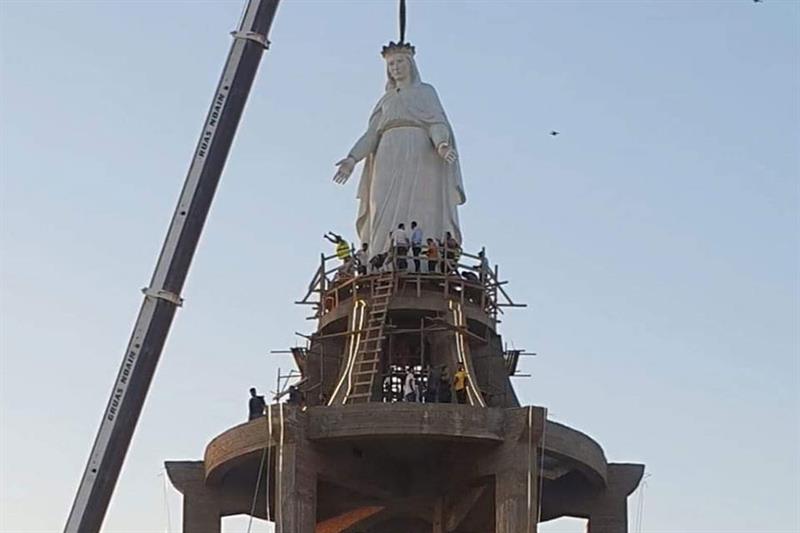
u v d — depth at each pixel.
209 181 59.47
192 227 59.03
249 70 60.47
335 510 64.94
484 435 60.28
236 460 62.03
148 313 58.19
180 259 58.72
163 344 58.19
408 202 66.50
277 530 59.47
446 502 63.38
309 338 65.25
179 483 64.25
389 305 64.12
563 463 62.66
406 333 64.44
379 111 68.19
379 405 60.22
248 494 64.50
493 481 61.44
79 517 56.19
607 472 64.94
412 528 67.44
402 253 65.12
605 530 65.00
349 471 61.53
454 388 62.62
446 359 63.97
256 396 63.94
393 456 62.34
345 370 63.28
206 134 59.84
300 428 60.41
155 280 58.47
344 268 66.19
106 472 56.59
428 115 67.56
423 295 64.50
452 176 67.25
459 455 61.66
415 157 67.00
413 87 68.31
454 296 64.75
